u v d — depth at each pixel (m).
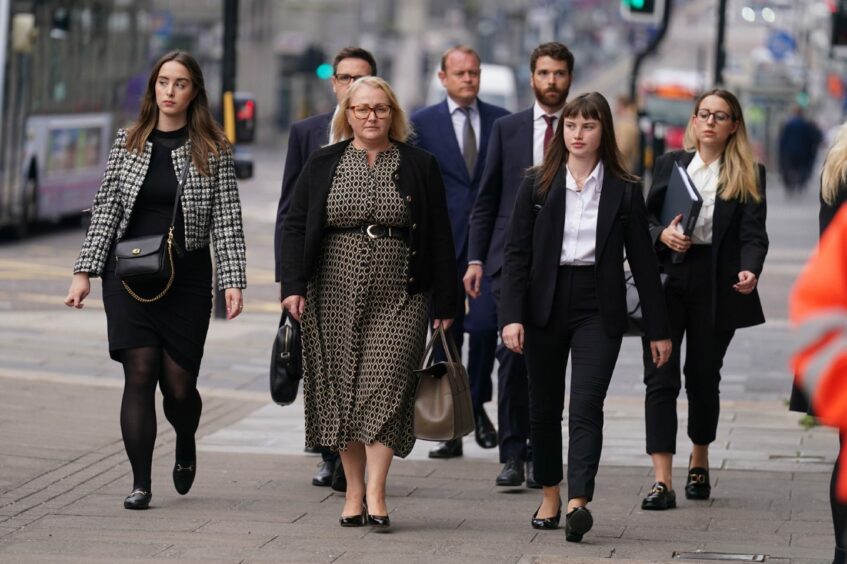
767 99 130.25
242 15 177.75
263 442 26.94
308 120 23.97
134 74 82.25
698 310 22.55
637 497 22.80
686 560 18.72
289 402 20.53
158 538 19.42
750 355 39.34
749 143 22.48
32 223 75.19
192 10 171.88
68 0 69.50
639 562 18.22
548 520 20.48
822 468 25.05
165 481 23.31
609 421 29.47
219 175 21.11
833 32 54.72
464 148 25.78
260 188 104.38
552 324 20.05
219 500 21.97
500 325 20.14
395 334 20.08
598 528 20.66
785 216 90.81
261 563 18.16
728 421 29.58
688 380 22.84
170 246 20.70
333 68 24.44
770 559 18.81
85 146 73.44
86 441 25.98
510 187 23.67
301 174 20.44
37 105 66.12
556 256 19.91
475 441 27.11
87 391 30.91
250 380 33.84
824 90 160.88
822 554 19.14
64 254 61.25
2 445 25.30
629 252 20.19
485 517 21.27
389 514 21.33
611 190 19.92
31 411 28.47
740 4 101.75
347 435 20.14
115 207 20.97
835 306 8.70
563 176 20.00
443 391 19.95
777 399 32.94
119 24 78.88
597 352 19.77
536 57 23.48
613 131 20.00
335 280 20.25
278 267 23.86
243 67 180.38
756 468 25.05
